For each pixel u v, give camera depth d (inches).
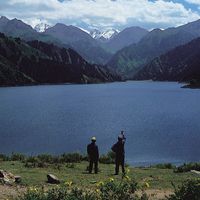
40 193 407.5
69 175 887.7
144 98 6983.3
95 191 400.5
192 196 429.1
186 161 1705.2
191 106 5177.2
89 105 5502.0
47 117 3919.8
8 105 5610.2
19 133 2763.3
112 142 2340.1
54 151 2041.1
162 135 2578.7
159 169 1089.4
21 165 1069.1
